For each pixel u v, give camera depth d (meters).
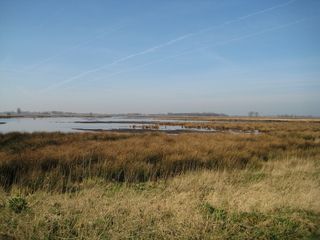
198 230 3.67
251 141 16.61
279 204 4.77
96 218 3.97
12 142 15.34
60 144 14.53
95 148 11.64
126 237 3.47
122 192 5.62
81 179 7.29
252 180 7.12
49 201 4.82
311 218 4.22
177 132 31.31
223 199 5.08
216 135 21.14
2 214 4.03
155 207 4.46
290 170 8.28
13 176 7.25
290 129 34.88
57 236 3.51
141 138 17.81
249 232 3.72
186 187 6.15
